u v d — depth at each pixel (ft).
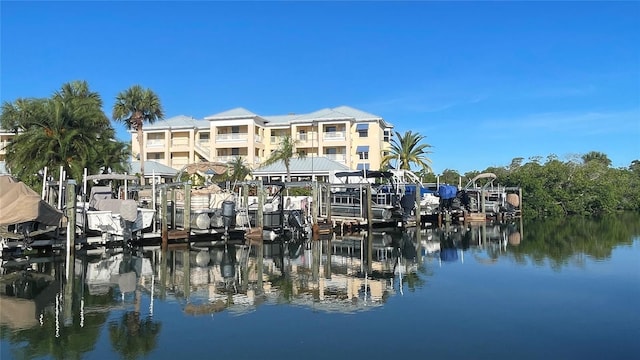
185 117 228.84
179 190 102.17
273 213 93.76
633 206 178.50
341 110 209.87
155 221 84.12
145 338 34.24
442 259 70.08
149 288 50.42
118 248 77.05
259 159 202.28
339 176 119.65
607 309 41.32
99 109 127.54
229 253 76.18
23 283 52.29
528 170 172.55
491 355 30.83
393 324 37.42
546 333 35.09
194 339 34.04
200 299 45.83
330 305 43.39
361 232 107.34
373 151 195.42
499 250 78.48
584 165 178.09
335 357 30.60
